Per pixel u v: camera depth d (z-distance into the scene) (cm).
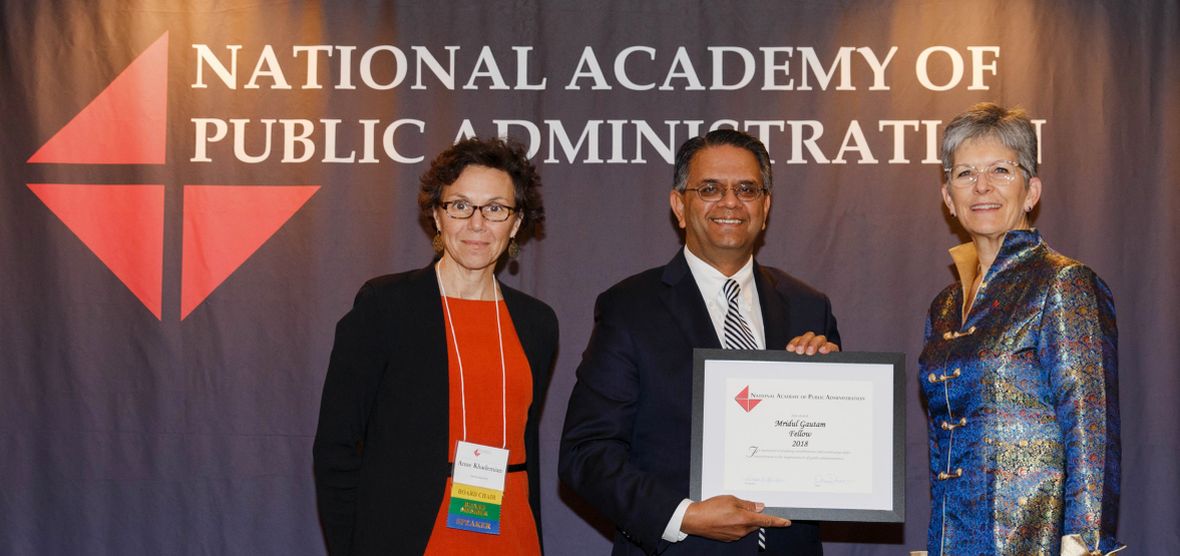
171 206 340
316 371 336
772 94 341
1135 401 326
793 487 231
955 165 228
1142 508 323
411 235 340
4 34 344
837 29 343
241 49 345
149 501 332
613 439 237
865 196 338
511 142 260
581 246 339
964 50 340
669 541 228
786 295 258
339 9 345
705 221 247
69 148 341
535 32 345
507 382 246
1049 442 205
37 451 332
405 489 232
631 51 344
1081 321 205
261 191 341
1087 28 338
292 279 338
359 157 342
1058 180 334
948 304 233
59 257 338
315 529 331
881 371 235
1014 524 203
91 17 346
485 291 256
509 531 238
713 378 235
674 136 341
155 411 334
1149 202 332
